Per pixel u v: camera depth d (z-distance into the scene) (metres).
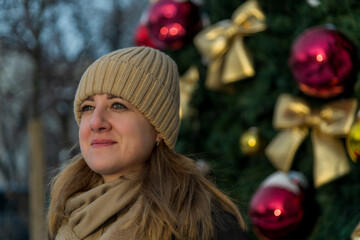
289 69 2.64
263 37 2.71
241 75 2.68
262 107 2.75
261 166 2.83
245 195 2.74
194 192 1.50
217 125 3.03
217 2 2.99
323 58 2.02
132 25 7.28
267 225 2.23
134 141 1.45
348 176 2.36
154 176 1.48
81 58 5.71
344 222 2.28
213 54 2.77
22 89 5.94
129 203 1.46
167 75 1.53
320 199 2.38
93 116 1.44
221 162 2.96
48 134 6.27
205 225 1.42
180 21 2.81
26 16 4.81
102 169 1.44
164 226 1.42
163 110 1.50
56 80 5.75
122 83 1.45
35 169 4.09
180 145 2.94
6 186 5.46
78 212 1.48
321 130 2.31
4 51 5.49
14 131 5.89
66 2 5.28
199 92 3.03
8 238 5.64
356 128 1.93
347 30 2.24
